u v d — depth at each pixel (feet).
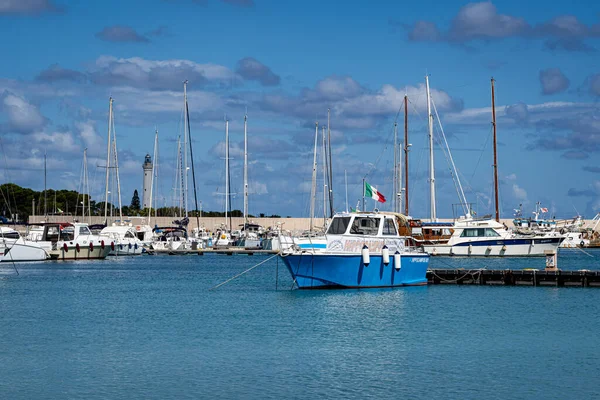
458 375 95.04
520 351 108.99
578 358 104.63
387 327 127.95
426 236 315.58
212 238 428.56
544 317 139.13
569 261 342.64
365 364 100.58
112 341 116.26
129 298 171.32
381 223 171.53
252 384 90.68
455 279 196.13
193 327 128.36
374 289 171.94
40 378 93.50
